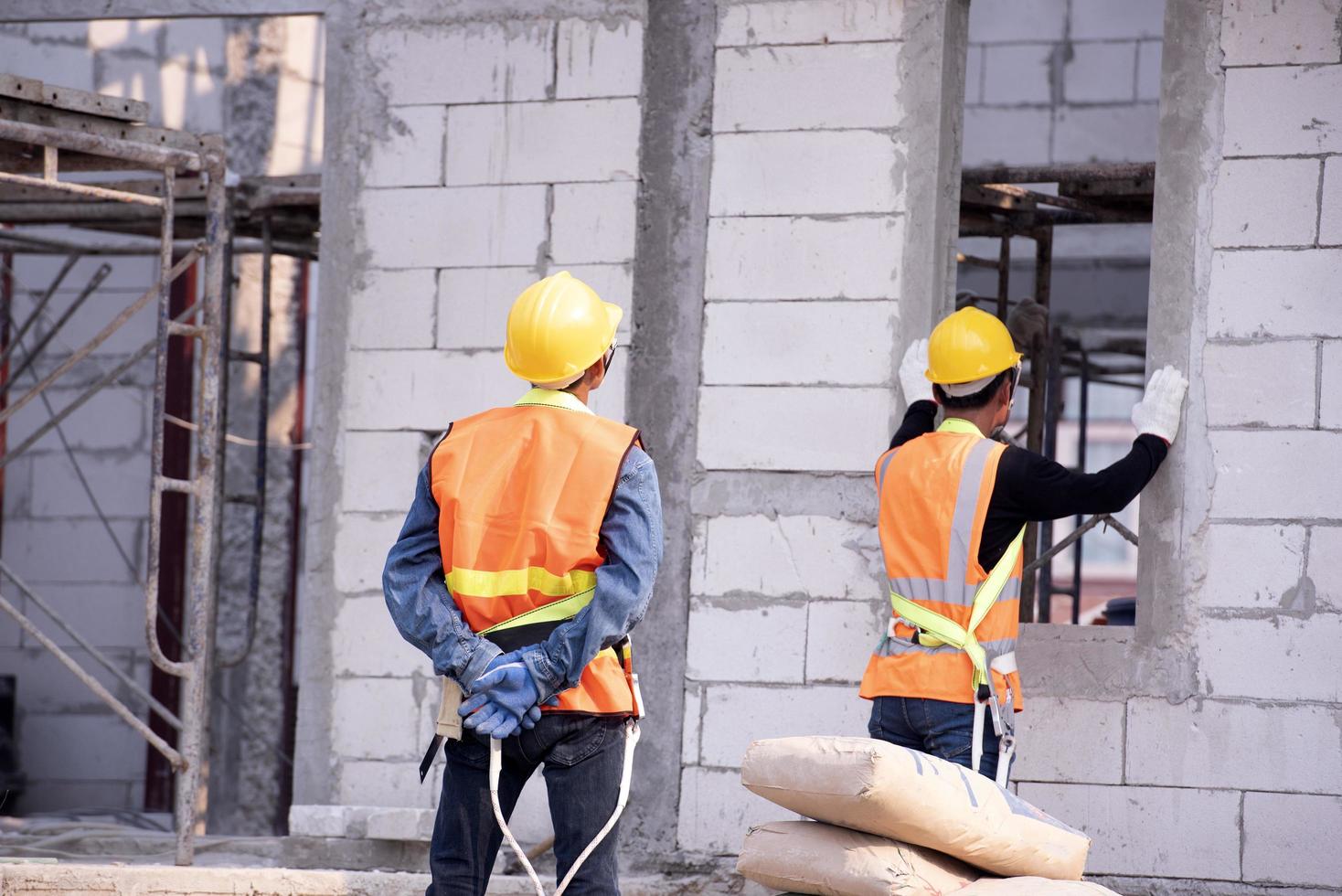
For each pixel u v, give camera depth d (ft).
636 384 41.65
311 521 43.91
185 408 71.10
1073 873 28.60
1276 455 36.47
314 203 52.75
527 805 41.68
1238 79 37.19
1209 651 36.68
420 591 25.70
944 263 40.19
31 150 40.96
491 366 42.91
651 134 42.09
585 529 25.26
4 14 46.93
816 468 40.11
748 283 40.96
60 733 71.05
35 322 71.82
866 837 27.86
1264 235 36.83
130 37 69.92
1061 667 37.81
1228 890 36.11
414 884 37.24
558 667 24.77
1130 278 82.84
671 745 40.57
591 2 42.63
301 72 73.26
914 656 30.30
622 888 39.22
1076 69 82.33
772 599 40.24
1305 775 35.88
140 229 57.41
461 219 43.37
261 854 45.19
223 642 69.31
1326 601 35.96
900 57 40.06
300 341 71.77
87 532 71.72
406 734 42.80
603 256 42.16
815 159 40.60
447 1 43.73
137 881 36.86
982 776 28.60
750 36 41.32
